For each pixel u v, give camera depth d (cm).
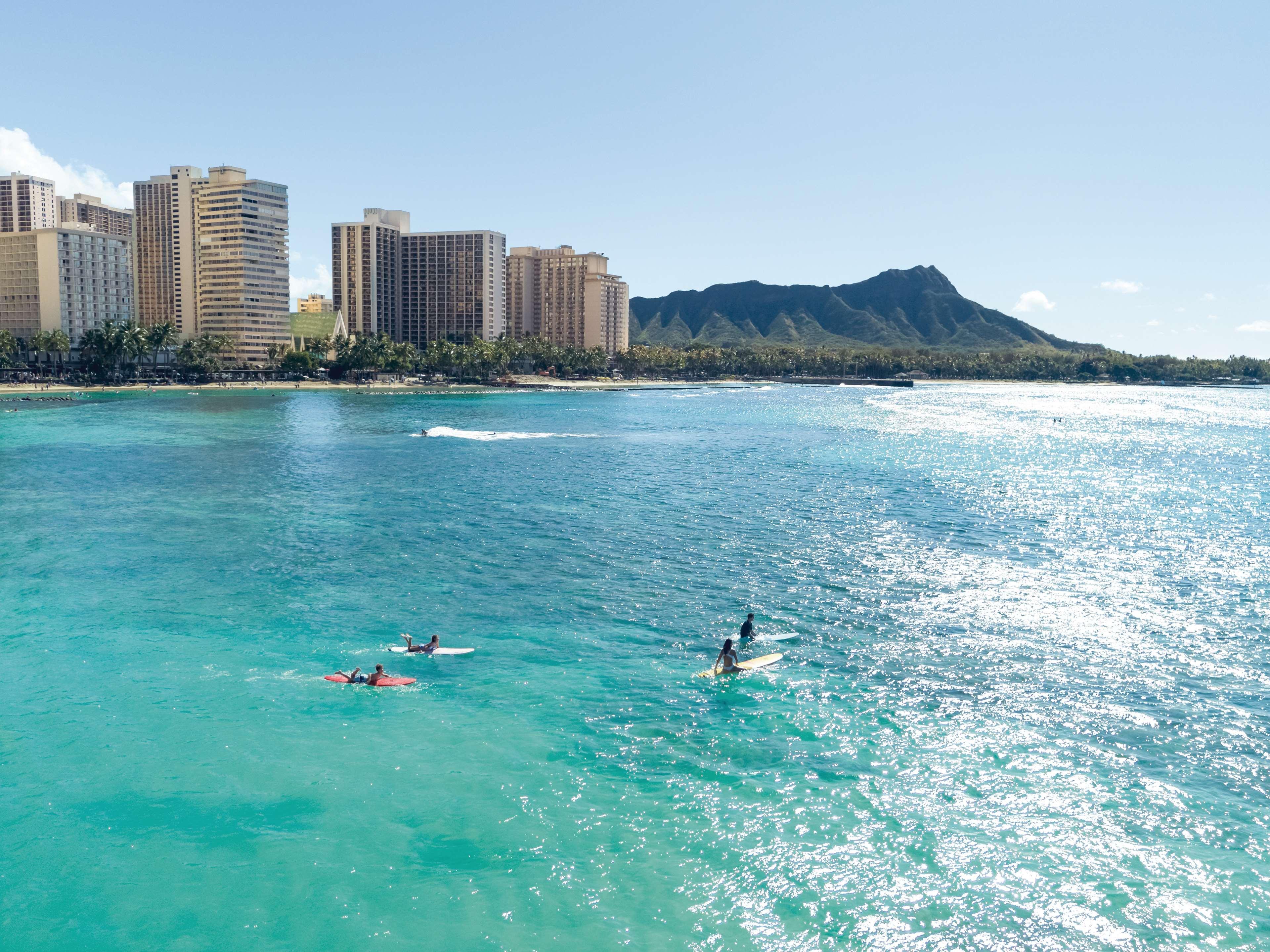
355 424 16450
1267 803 2689
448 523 6975
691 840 2502
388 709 3366
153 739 3075
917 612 4553
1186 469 10762
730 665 3747
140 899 2231
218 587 5034
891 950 2072
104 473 9719
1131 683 3606
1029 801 2708
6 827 2531
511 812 2634
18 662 3809
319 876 2325
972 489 8869
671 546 6112
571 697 3488
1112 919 2173
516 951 2058
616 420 18675
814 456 11919
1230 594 4884
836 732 3170
